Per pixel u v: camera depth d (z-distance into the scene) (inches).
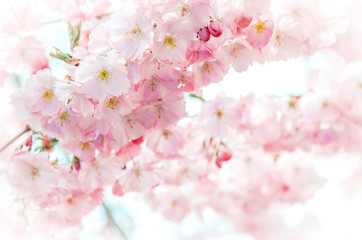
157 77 27.9
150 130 29.4
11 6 28.2
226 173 37.0
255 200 37.4
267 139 31.4
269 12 28.1
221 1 27.5
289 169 36.2
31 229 30.9
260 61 29.0
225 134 30.2
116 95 27.0
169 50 27.2
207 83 28.7
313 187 36.3
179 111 28.7
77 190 29.9
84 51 27.2
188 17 26.9
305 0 28.9
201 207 38.9
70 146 28.4
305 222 56.2
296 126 31.4
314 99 31.0
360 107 30.6
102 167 29.4
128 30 27.0
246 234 52.9
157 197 37.5
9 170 28.8
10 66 28.2
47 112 27.2
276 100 31.3
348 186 51.1
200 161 32.1
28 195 29.1
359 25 53.6
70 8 28.8
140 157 31.2
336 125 31.3
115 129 28.4
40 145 29.2
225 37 27.7
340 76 30.7
